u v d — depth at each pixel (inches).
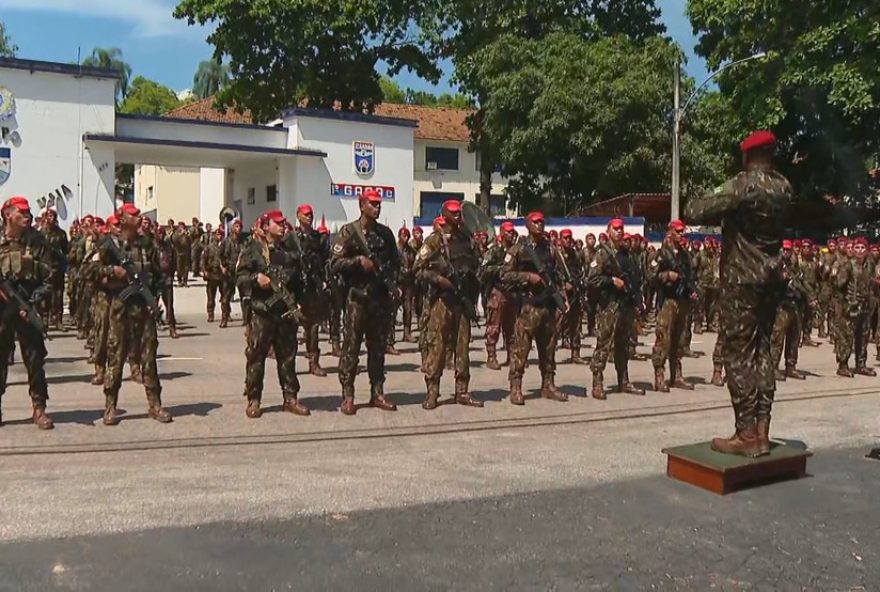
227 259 721.6
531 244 406.3
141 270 347.3
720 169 1221.1
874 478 285.0
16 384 434.3
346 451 310.0
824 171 1195.3
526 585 193.0
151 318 350.3
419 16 1475.1
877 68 939.3
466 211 605.3
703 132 1243.8
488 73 1322.6
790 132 1171.9
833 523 238.4
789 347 516.4
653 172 1229.7
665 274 442.9
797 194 1221.7
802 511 248.7
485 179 1523.1
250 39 1396.4
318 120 1138.0
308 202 1141.1
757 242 271.7
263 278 354.3
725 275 277.4
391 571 199.3
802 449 295.0
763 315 274.8
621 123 1211.2
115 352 340.5
